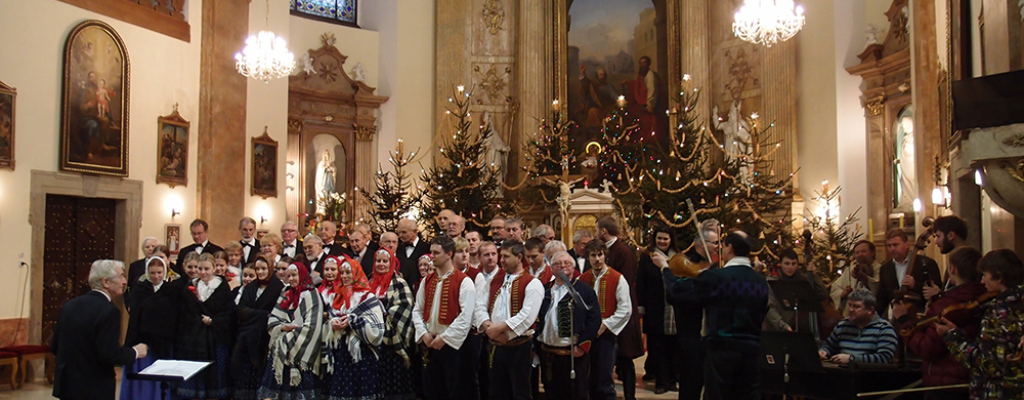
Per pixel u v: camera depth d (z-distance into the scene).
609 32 21.58
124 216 13.38
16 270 11.60
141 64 13.70
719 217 15.72
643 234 16.34
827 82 17.55
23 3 11.78
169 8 14.37
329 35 19.83
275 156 16.72
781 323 7.98
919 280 7.11
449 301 7.48
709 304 6.14
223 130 15.27
